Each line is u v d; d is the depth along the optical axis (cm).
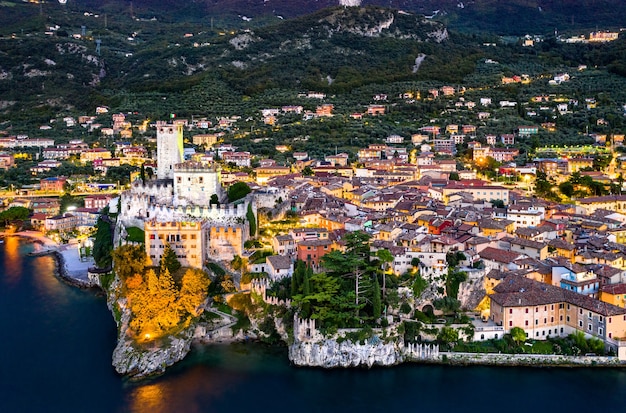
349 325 15450
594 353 14962
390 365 15125
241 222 19762
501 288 16325
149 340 15650
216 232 18462
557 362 14912
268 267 17825
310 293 15750
